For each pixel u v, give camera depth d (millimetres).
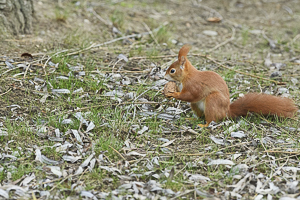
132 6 14812
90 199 5707
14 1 10586
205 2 16375
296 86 9617
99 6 14062
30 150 6738
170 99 8617
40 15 12109
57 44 10672
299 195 5855
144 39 12008
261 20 14922
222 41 12656
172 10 15102
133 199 5750
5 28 10523
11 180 6020
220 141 7199
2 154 6566
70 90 8586
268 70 10562
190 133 7492
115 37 11906
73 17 12594
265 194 5922
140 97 8609
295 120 8062
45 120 7562
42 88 8547
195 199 5777
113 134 7289
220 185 6090
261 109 7855
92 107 8086
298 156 6852
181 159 6707
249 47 12305
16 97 8164
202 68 10281
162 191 5902
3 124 7340
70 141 7074
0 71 8883
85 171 6332
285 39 13109
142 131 7426
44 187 5938
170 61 10422
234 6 16250
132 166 6512
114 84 9055
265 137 7355
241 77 9961
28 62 9430
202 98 7656
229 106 7785
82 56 10227
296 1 17234
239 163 6602
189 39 12602
